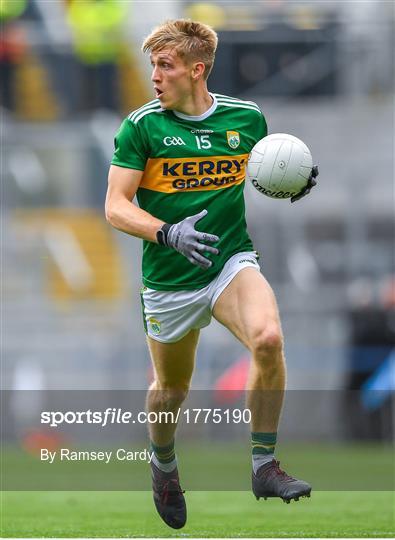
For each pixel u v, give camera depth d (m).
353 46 56.16
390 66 56.59
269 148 19.50
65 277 57.22
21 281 57.00
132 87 58.06
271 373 18.78
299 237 54.47
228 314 19.36
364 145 57.00
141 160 19.41
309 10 57.12
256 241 54.03
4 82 58.09
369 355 47.59
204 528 22.64
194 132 19.55
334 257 54.38
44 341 54.19
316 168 19.80
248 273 19.36
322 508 27.31
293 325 50.09
